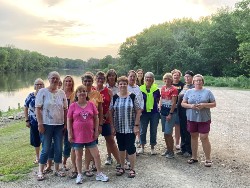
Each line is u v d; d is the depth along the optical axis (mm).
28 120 6855
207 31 61031
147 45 70125
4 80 81312
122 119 5852
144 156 7418
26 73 129125
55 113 5941
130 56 74438
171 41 65938
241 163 6938
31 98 6766
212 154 7656
